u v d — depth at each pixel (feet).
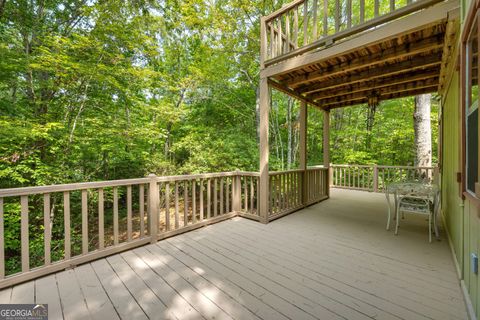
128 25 17.74
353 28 9.04
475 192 4.66
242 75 27.12
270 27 12.34
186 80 23.59
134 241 9.04
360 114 33.12
